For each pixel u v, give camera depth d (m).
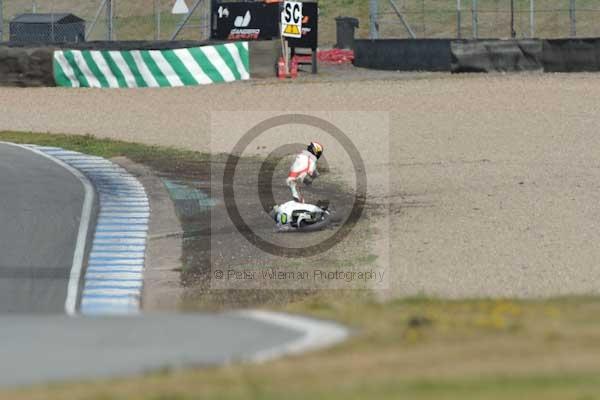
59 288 51.78
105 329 26.89
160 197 73.12
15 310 47.75
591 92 110.38
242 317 28.81
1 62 127.94
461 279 50.78
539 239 58.31
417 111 103.38
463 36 167.12
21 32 146.25
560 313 28.92
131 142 93.94
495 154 84.12
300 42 130.62
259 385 20.05
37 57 127.19
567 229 60.28
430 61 132.12
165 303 49.31
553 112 100.62
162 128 100.19
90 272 55.03
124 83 125.25
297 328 26.64
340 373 20.95
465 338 24.69
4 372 22.20
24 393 20.22
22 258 56.84
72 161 85.25
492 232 60.31
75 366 22.66
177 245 60.75
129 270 55.56
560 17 170.00
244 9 131.88
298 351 23.61
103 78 125.81
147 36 178.25
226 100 112.94
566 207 65.62
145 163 85.06
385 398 18.58
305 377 20.67
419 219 64.56
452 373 20.56
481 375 20.25
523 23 169.75
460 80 121.38
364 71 135.50
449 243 58.38
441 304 32.66
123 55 124.88
